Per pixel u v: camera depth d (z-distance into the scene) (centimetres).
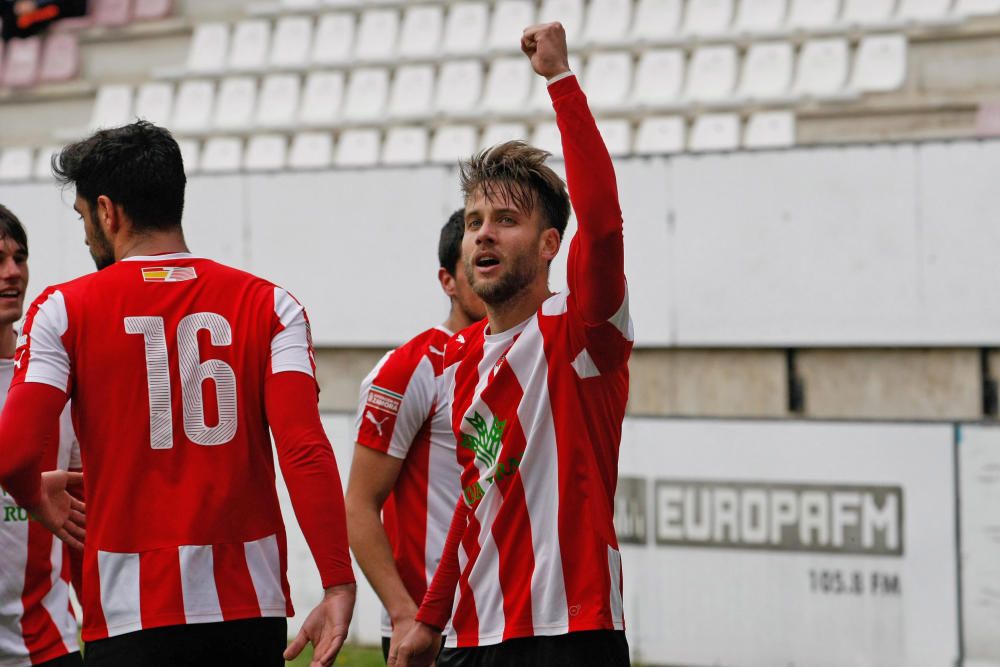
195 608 866
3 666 1225
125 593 869
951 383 2198
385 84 3912
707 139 3312
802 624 1981
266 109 3997
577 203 845
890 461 1942
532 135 3522
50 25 4391
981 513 1902
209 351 899
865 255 2203
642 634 2064
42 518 934
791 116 3275
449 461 1202
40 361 872
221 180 2547
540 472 894
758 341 2258
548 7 3962
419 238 2436
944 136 3164
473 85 3819
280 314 919
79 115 4228
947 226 2164
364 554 1163
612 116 3466
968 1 3425
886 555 1945
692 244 2289
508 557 896
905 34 3350
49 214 2620
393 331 2453
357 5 4147
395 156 3609
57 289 907
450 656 927
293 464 872
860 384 2244
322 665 834
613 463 919
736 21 3734
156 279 906
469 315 1240
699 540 2036
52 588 1261
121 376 885
